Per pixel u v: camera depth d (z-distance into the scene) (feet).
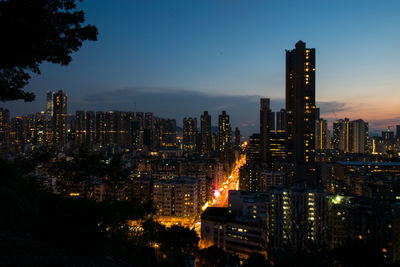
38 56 42.06
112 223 59.06
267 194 387.75
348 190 549.54
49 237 36.70
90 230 50.44
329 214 296.10
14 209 38.22
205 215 313.73
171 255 76.84
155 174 580.30
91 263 27.48
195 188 451.12
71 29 41.96
